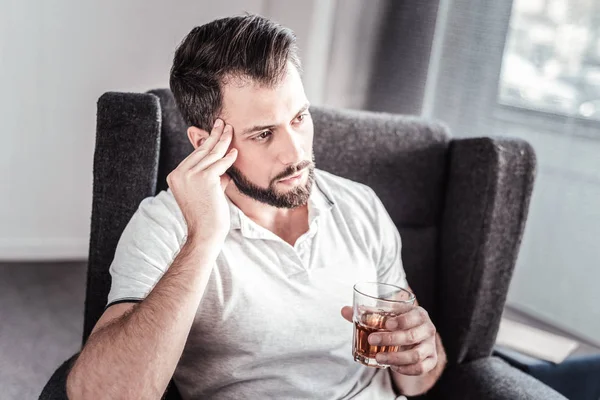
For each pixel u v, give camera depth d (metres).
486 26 2.57
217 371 1.17
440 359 1.29
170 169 1.31
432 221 1.52
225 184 1.19
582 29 2.29
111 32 3.12
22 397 2.02
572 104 2.35
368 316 1.06
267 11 3.33
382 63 2.93
